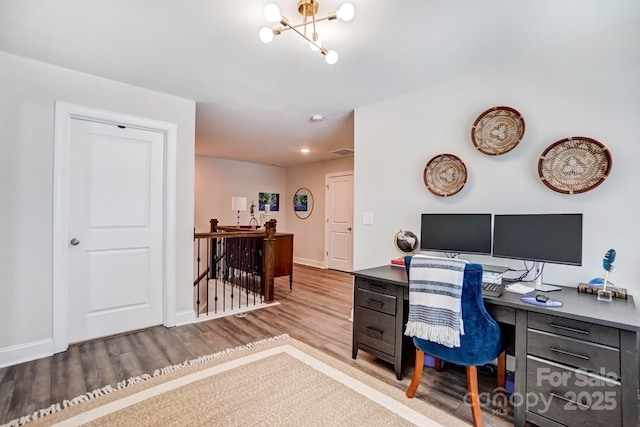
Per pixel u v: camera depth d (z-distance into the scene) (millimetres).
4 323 2252
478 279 1644
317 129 4188
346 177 6316
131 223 2873
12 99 2266
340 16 1536
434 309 1754
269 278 3943
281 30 1701
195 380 2080
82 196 2619
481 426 1634
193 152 3158
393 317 2154
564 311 1490
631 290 1791
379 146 3102
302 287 4840
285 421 1686
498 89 2320
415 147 2820
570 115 2004
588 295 1799
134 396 1891
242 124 3955
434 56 2217
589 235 1930
